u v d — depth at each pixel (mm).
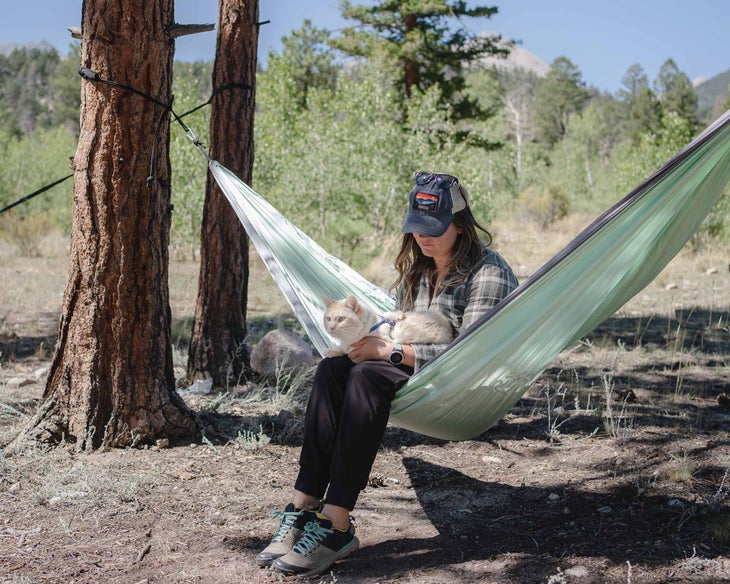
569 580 2838
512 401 3291
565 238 22078
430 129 19844
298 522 3096
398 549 3227
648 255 3037
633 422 5070
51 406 4332
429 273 3447
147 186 4262
